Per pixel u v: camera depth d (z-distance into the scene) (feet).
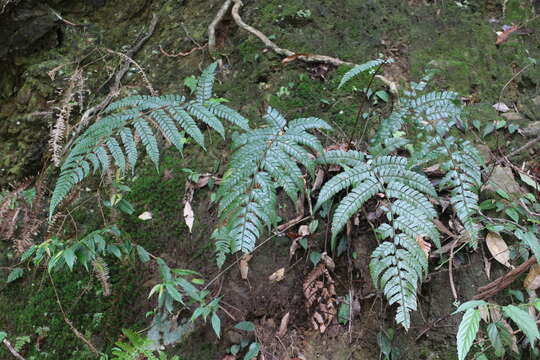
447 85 10.66
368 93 10.13
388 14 11.60
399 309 6.91
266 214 7.08
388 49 11.07
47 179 10.65
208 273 8.91
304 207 8.98
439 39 11.39
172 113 7.61
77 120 11.42
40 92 12.00
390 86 10.07
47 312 9.36
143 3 12.94
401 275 7.04
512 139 10.06
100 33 12.79
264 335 8.50
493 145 9.88
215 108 7.68
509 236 8.69
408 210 7.42
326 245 8.73
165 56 11.81
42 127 11.64
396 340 8.23
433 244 8.53
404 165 7.81
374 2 11.69
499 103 10.62
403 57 11.00
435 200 8.66
